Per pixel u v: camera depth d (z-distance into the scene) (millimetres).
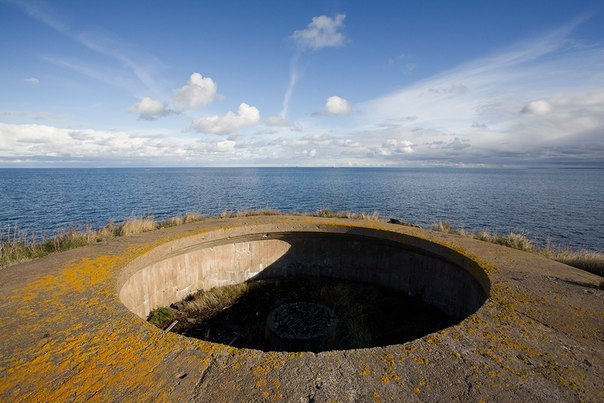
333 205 33875
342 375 2232
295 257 8227
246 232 7484
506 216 27938
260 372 2240
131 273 4598
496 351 2578
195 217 8812
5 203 32344
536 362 2449
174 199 39000
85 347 2500
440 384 2168
